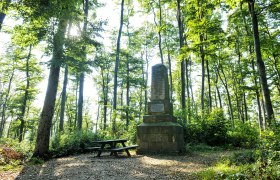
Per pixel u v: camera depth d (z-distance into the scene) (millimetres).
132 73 36219
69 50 13148
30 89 32406
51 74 13094
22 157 11484
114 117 20469
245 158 8852
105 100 35094
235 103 41875
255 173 5941
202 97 22047
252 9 14008
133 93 47500
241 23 24297
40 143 12391
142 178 7285
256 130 17688
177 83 40219
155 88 13688
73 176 7746
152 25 32312
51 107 12922
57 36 12125
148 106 13594
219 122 16562
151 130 12844
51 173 8383
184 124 16922
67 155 13375
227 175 6398
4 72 35125
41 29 12180
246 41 22344
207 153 12938
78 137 14969
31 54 32375
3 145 12867
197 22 20391
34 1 9336
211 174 6867
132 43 34625
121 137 17594
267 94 13031
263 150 7359
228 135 16453
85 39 13367
